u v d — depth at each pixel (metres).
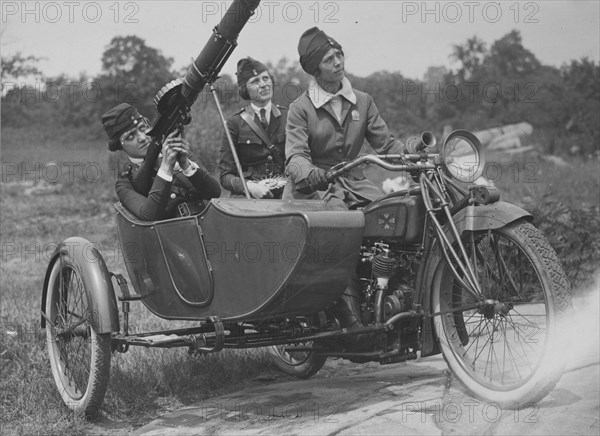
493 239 3.80
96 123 37.66
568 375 3.98
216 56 4.03
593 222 6.79
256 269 3.70
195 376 4.82
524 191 12.96
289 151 4.52
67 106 38.31
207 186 4.45
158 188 4.23
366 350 4.09
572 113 32.09
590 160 24.50
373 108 4.81
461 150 3.89
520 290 3.78
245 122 6.21
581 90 33.38
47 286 4.70
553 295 3.50
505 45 48.62
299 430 3.68
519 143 32.88
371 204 4.17
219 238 3.83
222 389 4.81
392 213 4.05
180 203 4.51
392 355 4.00
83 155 26.39
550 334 3.50
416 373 4.71
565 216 6.94
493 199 3.72
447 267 3.90
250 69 6.16
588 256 6.57
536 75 41.59
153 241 4.22
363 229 3.79
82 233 11.89
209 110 16.92
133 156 4.71
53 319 4.68
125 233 4.44
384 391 4.18
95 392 4.18
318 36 4.55
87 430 4.18
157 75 36.62
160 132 4.35
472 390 3.80
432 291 3.96
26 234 11.96
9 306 6.44
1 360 4.94
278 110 6.25
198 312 4.02
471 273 3.67
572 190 13.58
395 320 3.92
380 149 4.79
